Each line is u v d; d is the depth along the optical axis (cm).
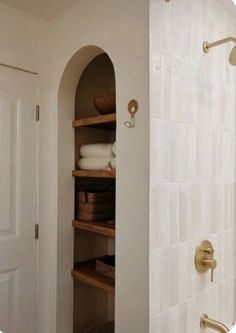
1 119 136
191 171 122
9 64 137
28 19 143
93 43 123
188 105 120
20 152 143
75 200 152
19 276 142
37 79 148
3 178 137
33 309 147
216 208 139
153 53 103
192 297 122
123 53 110
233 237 153
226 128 147
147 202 101
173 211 112
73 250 148
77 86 156
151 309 101
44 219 150
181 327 116
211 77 135
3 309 136
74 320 154
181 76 116
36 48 147
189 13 121
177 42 114
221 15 141
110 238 173
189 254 121
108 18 117
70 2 132
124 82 110
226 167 147
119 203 111
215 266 125
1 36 134
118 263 111
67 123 147
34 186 148
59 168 144
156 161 104
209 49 132
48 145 151
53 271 144
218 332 137
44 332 147
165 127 108
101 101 136
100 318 167
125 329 107
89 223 138
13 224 141
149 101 101
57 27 145
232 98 151
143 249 102
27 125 145
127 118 108
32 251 147
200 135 128
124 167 109
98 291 166
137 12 105
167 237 109
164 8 108
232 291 152
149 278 101
